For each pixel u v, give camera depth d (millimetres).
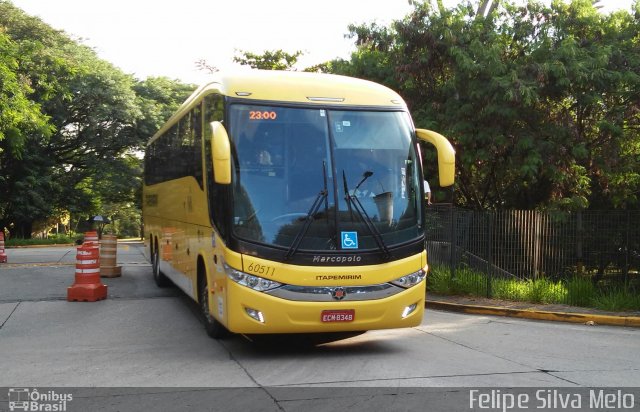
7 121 24312
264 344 8797
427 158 16938
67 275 16906
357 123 8164
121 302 12406
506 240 14055
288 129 7902
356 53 19297
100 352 8289
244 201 7602
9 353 8227
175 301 12578
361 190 7902
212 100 8648
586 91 16531
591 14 17297
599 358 8117
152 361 7781
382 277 7758
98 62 44719
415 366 7492
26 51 28953
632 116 17172
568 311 11688
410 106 18109
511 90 15328
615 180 19094
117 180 46812
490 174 18641
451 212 14539
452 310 12547
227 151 7320
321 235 7617
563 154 16469
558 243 14172
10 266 19719
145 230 17656
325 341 9055
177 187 11727
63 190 46156
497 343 9062
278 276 7438
